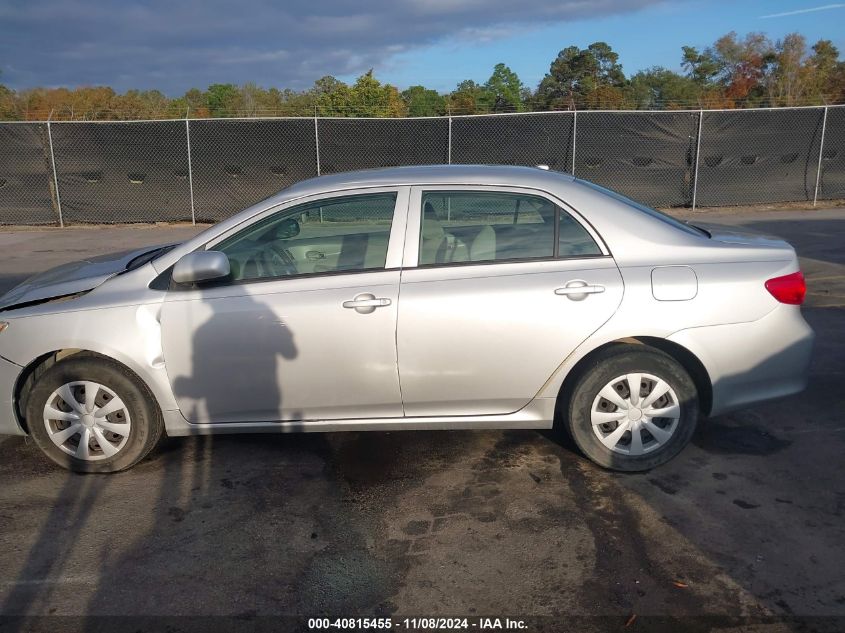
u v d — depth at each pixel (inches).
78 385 158.4
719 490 150.0
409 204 155.6
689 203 601.9
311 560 129.1
